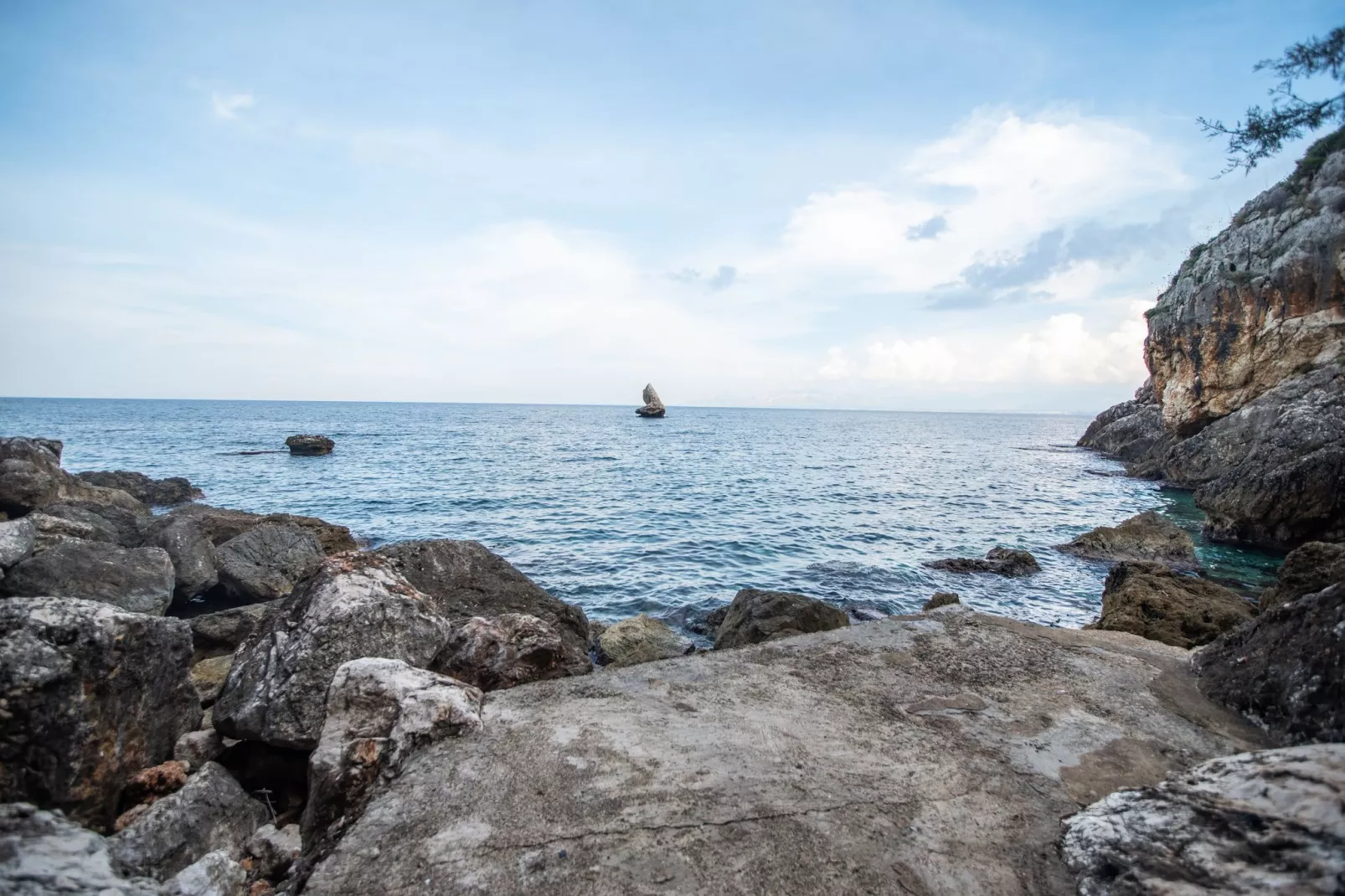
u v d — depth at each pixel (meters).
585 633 8.41
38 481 14.81
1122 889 2.19
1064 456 56.97
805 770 3.08
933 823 2.71
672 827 2.64
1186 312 35.38
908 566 16.86
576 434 78.69
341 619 4.45
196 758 4.26
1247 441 29.62
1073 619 13.12
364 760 3.20
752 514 24.39
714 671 4.21
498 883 2.35
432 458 44.22
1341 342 29.09
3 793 3.24
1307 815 2.09
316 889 2.35
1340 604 3.51
